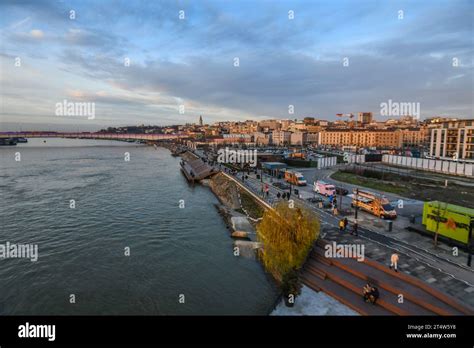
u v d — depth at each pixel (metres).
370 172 85.50
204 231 49.53
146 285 31.94
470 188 63.44
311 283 26.19
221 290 30.69
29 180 95.25
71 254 40.06
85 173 113.25
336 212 43.88
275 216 30.14
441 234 32.94
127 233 48.09
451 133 112.56
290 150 168.62
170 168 139.38
